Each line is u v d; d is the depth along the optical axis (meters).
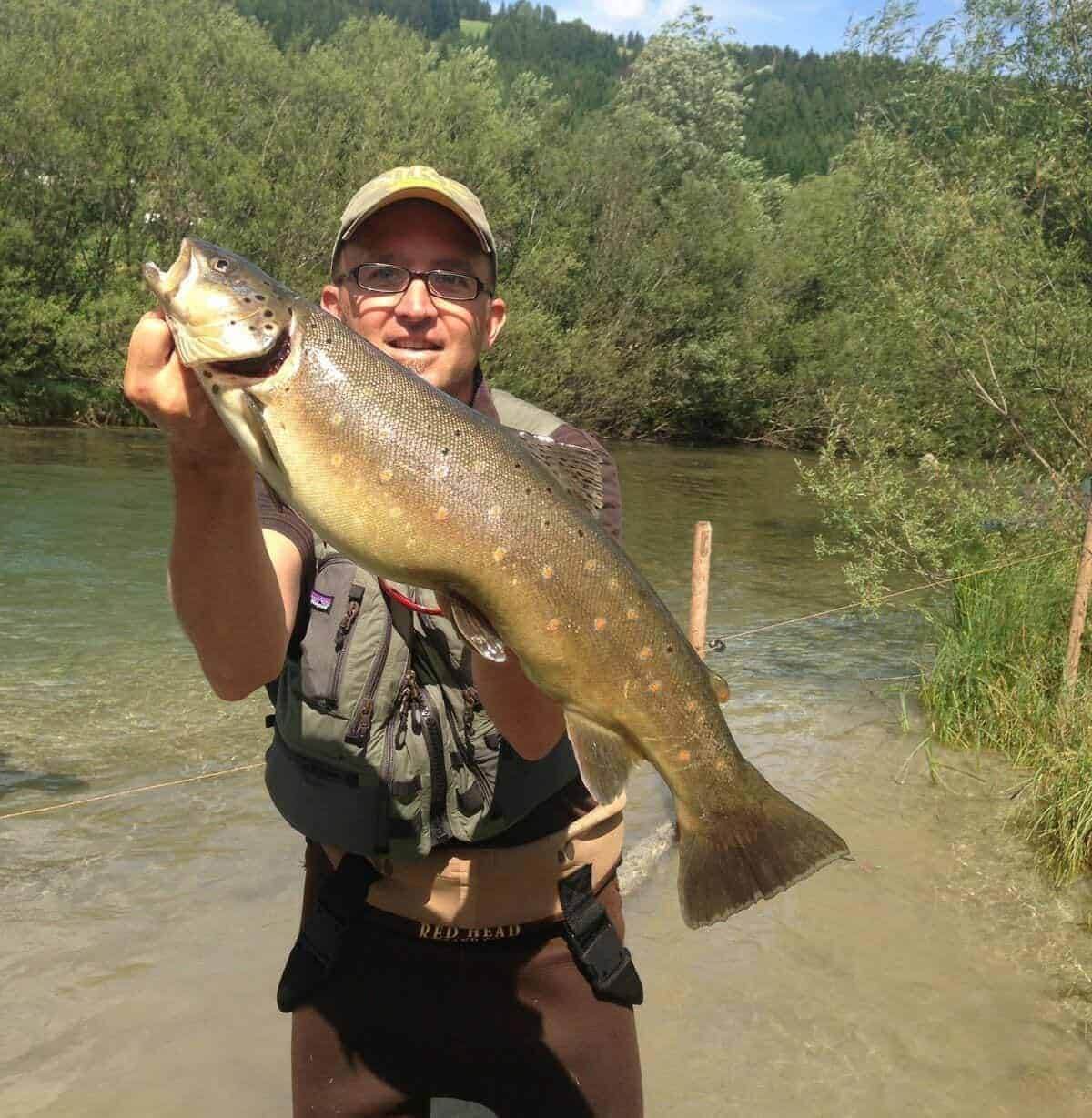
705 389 35.75
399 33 32.81
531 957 2.39
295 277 26.30
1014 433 10.26
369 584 2.27
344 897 2.36
